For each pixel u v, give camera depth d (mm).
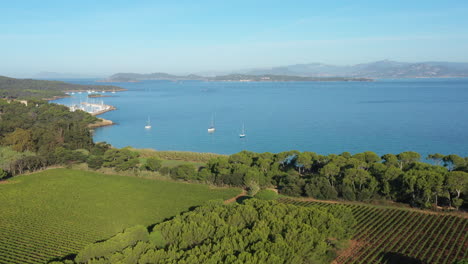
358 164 94750
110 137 191125
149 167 113750
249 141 176625
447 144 155750
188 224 55812
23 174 112938
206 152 156125
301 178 94250
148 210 80250
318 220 57500
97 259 47188
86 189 96312
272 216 58688
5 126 158250
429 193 74562
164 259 45969
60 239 64312
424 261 53062
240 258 44250
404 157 98250
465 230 63219
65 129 157750
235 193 92125
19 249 60062
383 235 62500
